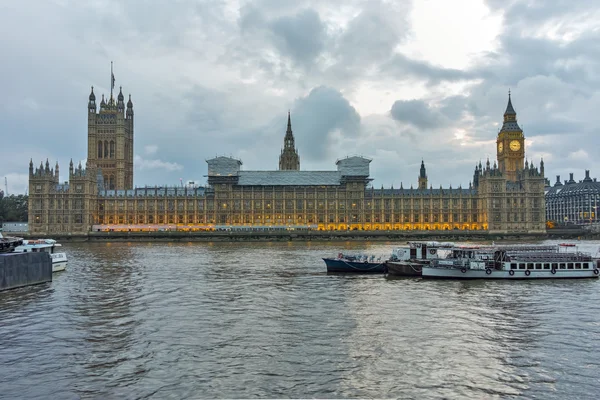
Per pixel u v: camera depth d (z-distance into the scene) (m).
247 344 46.81
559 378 38.84
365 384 37.56
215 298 68.69
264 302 65.81
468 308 62.22
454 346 46.41
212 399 34.91
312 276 90.62
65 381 38.12
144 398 35.16
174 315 58.19
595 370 40.44
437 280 85.25
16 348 45.78
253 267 105.44
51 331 51.34
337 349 45.41
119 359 42.78
